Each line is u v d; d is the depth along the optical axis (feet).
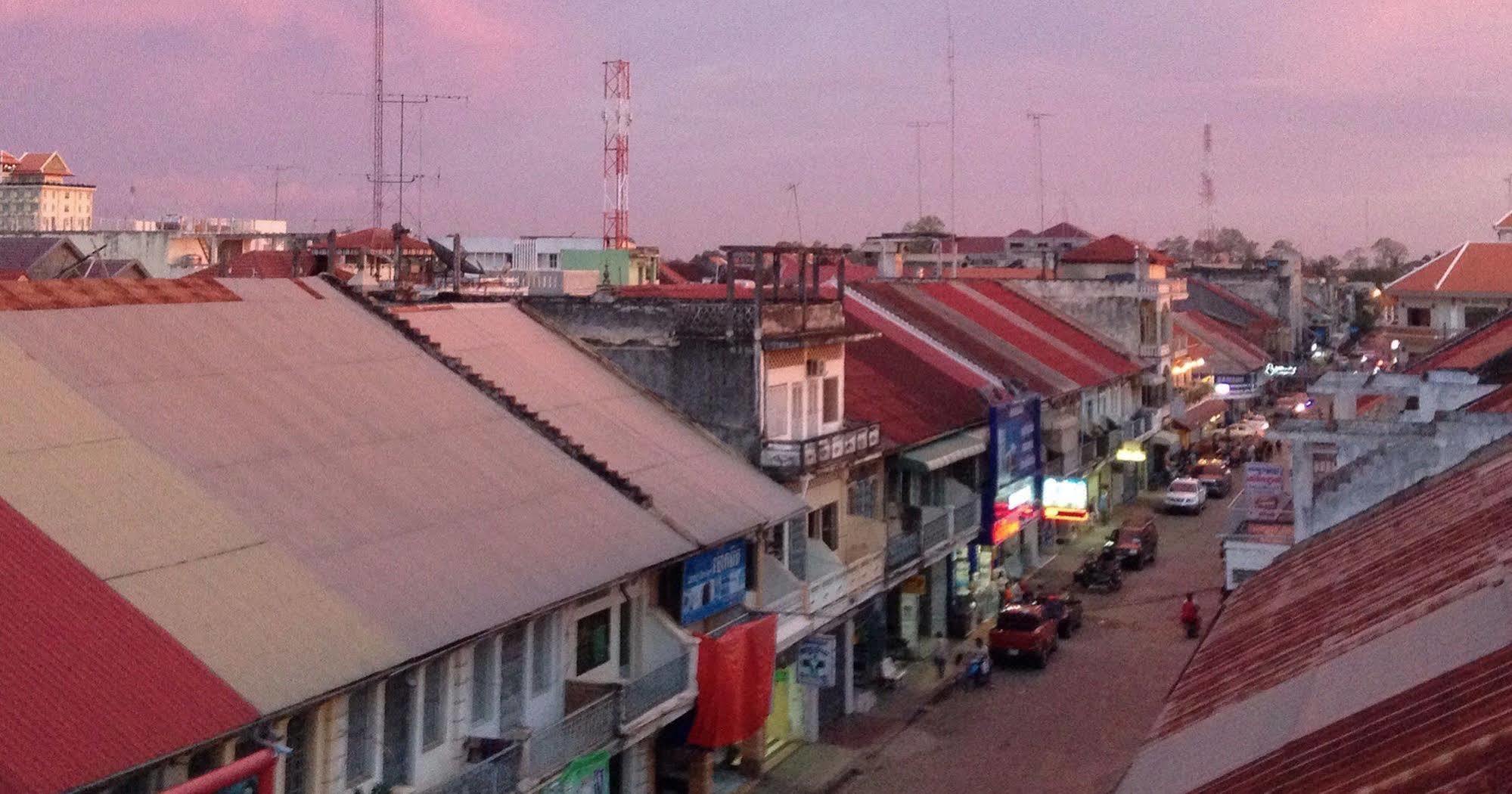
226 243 274.98
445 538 81.25
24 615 58.65
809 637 116.47
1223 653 67.10
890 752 119.96
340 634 67.92
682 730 96.07
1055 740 123.13
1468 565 61.16
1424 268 274.16
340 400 91.50
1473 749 38.45
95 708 55.83
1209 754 51.90
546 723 86.17
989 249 520.42
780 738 120.16
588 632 91.15
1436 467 88.74
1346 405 119.96
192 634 62.75
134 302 90.02
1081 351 229.45
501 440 97.76
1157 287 256.93
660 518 98.07
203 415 81.25
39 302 84.58
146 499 70.59
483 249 298.97
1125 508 246.06
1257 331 411.95
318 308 103.09
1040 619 148.97
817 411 132.05
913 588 146.92
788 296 138.72
